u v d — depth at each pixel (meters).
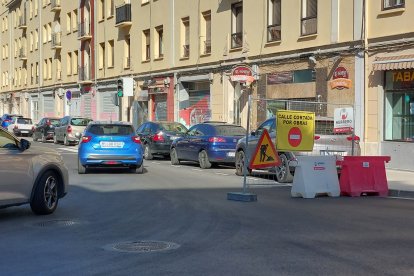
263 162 11.23
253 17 23.39
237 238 7.27
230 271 5.68
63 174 9.55
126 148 15.72
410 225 8.20
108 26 37.94
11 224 8.31
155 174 16.14
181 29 29.02
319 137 13.17
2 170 8.09
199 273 5.61
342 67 18.75
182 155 19.33
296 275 5.53
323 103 14.44
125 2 34.84
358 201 10.95
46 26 51.72
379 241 7.10
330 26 19.33
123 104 36.25
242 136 18.05
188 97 29.12
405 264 5.96
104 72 38.88
